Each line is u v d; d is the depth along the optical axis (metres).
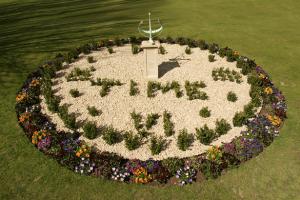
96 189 9.55
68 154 10.51
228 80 15.16
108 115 12.70
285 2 27.44
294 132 11.80
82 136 11.62
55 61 16.73
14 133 11.77
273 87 14.43
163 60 17.00
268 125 11.81
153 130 11.92
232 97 13.50
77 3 28.59
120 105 13.27
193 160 10.44
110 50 17.73
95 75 15.42
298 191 9.52
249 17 23.92
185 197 9.31
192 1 28.31
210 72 15.80
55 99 13.12
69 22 23.38
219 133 11.64
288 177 9.99
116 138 11.38
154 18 23.88
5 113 12.88
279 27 21.89
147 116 12.63
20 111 12.77
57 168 10.25
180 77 15.30
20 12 26.09
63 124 12.20
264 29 21.53
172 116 12.66
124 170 9.95
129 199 9.25
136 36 20.38
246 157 10.55
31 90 14.04
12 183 9.73
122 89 14.30
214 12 25.16
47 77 14.95
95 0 29.45
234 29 21.56
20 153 10.85
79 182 9.78
